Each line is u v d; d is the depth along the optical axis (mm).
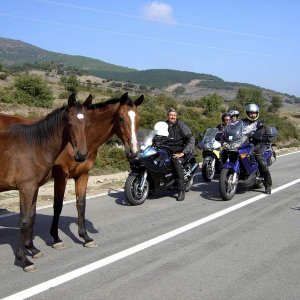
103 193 10297
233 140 9695
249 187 11031
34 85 32969
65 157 5965
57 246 6062
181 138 9664
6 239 6457
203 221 7707
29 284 4789
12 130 5250
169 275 5102
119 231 7020
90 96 5801
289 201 9547
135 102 6578
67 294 4535
